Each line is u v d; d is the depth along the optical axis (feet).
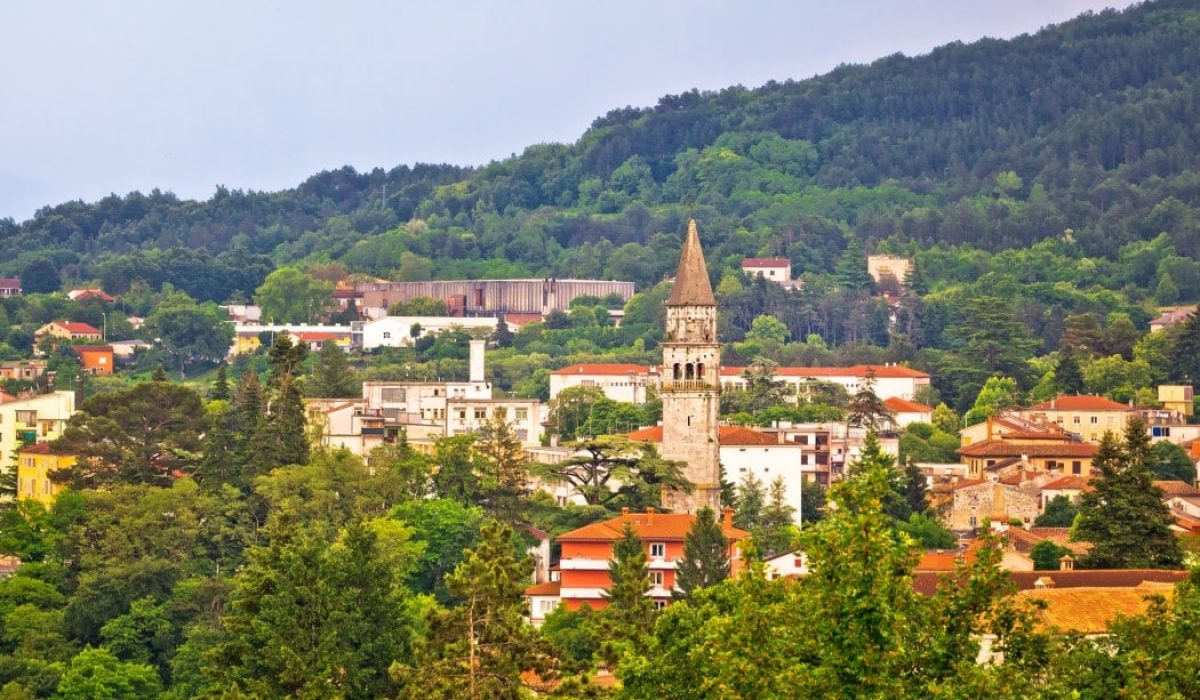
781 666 556.51
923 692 539.70
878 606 547.49
